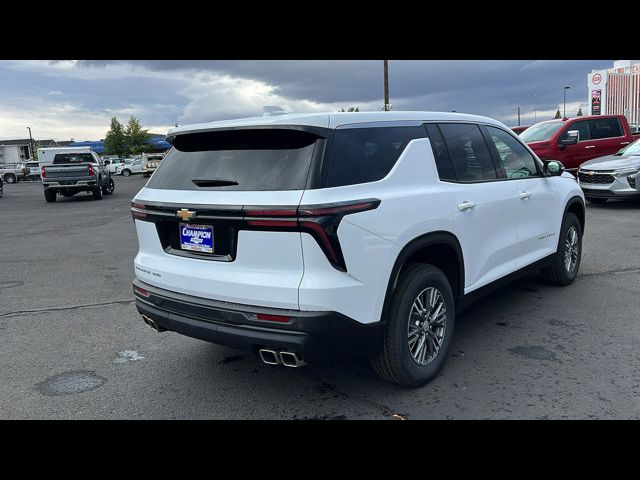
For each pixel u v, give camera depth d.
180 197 3.41
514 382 3.72
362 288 3.15
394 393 3.65
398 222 3.35
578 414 3.28
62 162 23.66
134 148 76.88
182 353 4.53
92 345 4.76
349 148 3.23
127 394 3.78
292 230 2.96
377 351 3.39
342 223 3.00
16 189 35.53
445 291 3.83
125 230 12.37
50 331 5.15
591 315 5.05
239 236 3.14
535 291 5.86
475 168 4.36
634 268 6.73
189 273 3.39
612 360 4.04
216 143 3.52
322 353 3.08
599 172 11.67
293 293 3.00
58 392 3.84
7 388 3.92
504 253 4.65
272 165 3.16
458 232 3.93
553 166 5.36
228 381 3.95
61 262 8.57
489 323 4.93
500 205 4.49
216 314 3.25
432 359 3.78
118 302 6.12
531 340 4.49
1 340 4.93
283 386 3.83
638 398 3.44
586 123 14.57
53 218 15.59
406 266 3.65
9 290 6.77
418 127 3.84
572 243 5.99
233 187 3.21
